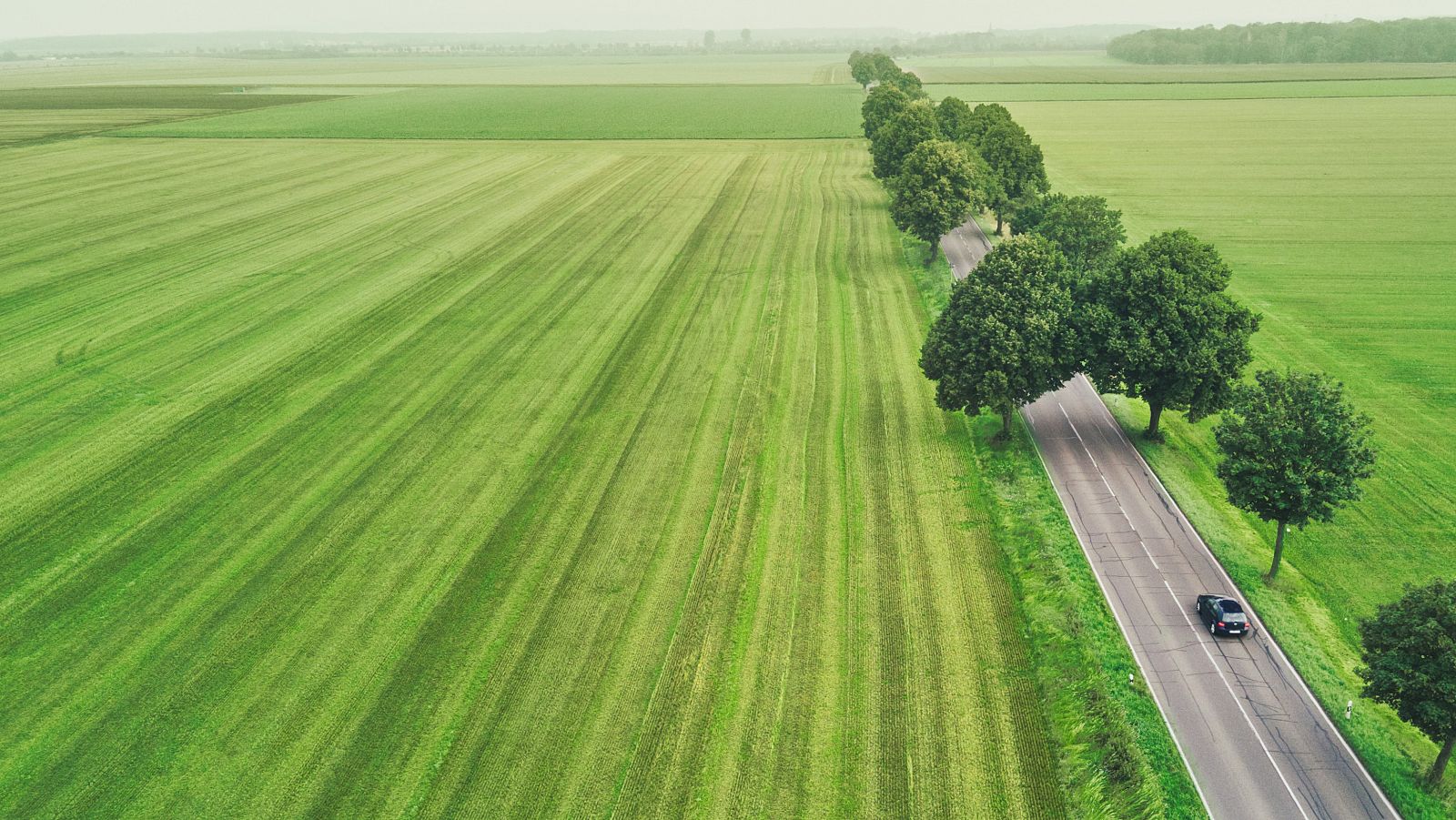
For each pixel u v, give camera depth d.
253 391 61.00
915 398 58.81
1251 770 30.03
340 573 41.56
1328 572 40.53
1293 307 72.44
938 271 83.81
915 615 37.91
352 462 51.47
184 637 37.59
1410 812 28.27
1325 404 38.22
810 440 53.50
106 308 77.38
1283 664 34.81
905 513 45.66
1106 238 74.50
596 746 31.50
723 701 33.41
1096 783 29.20
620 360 65.25
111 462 51.88
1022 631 36.81
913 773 30.08
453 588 40.34
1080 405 57.69
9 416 57.62
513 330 71.44
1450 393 56.31
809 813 28.69
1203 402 49.00
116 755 31.77
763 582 40.34
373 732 32.44
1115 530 43.97
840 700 33.34
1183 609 38.09
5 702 34.28
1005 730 31.75
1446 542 42.09
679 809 28.94
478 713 33.16
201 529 45.31
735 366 63.97
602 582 40.47
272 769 31.00
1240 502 39.44
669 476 49.53
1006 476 48.78
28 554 43.53
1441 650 27.36
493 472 50.16
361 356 66.81
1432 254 84.69
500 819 28.78
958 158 85.38
